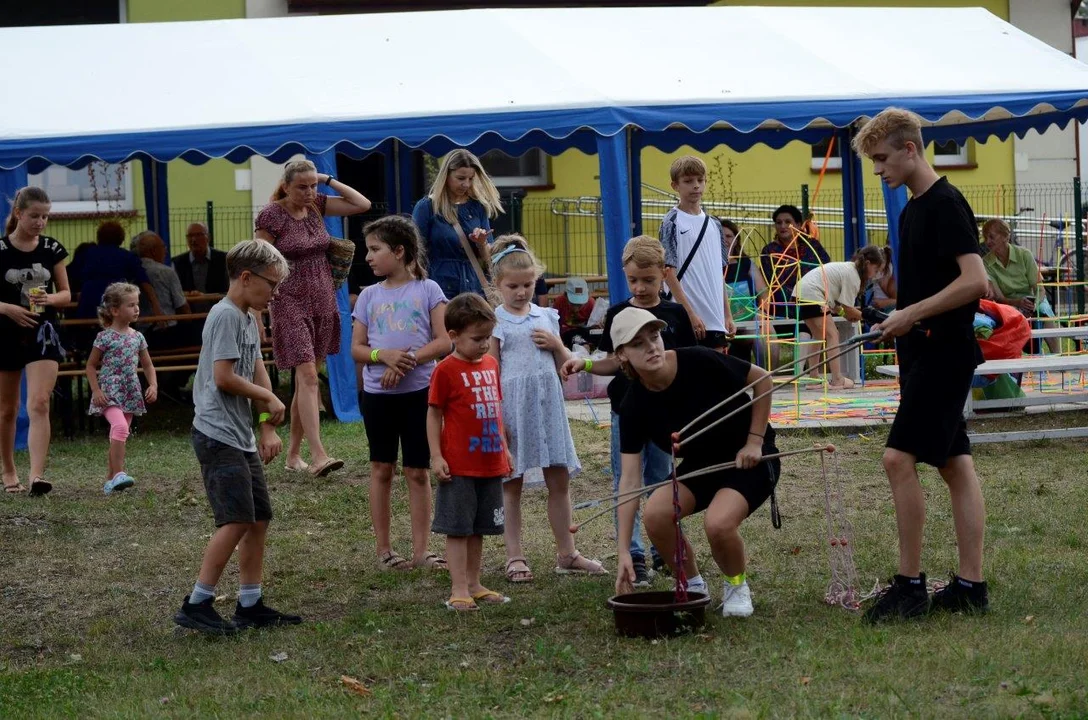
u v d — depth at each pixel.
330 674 4.77
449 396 5.64
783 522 7.05
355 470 9.02
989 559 6.00
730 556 5.08
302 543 7.04
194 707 4.41
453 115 11.02
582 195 19.42
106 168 17.52
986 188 20.47
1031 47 13.45
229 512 5.35
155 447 10.50
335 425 11.17
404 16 13.48
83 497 8.41
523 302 6.25
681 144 14.77
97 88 11.57
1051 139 20.59
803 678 4.31
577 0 19.05
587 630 5.14
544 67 11.99
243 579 5.55
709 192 19.78
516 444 6.08
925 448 4.96
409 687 4.48
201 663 5.00
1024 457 8.90
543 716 4.11
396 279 6.50
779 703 4.09
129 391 8.62
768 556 6.29
